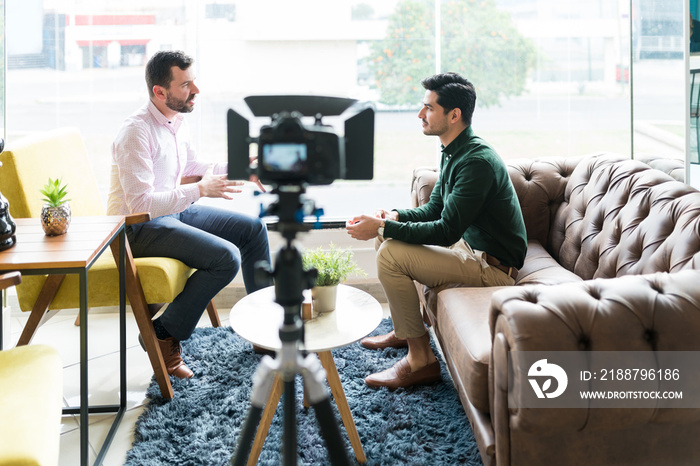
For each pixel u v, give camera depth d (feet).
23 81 11.82
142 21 11.92
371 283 12.21
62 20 11.77
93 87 12.01
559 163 10.03
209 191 9.54
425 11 12.07
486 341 6.74
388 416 8.04
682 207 7.09
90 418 8.29
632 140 9.98
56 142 9.61
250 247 10.21
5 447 4.77
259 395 5.11
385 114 12.42
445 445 7.45
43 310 8.61
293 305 4.76
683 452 5.87
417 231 8.45
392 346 9.92
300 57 12.21
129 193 9.18
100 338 10.66
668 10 8.73
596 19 11.84
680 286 5.74
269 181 4.63
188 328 9.13
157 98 9.44
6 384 5.61
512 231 8.63
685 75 8.38
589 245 8.55
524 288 5.90
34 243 7.22
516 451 5.82
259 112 5.54
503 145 12.24
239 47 12.11
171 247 9.16
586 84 12.01
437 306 8.46
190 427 7.86
